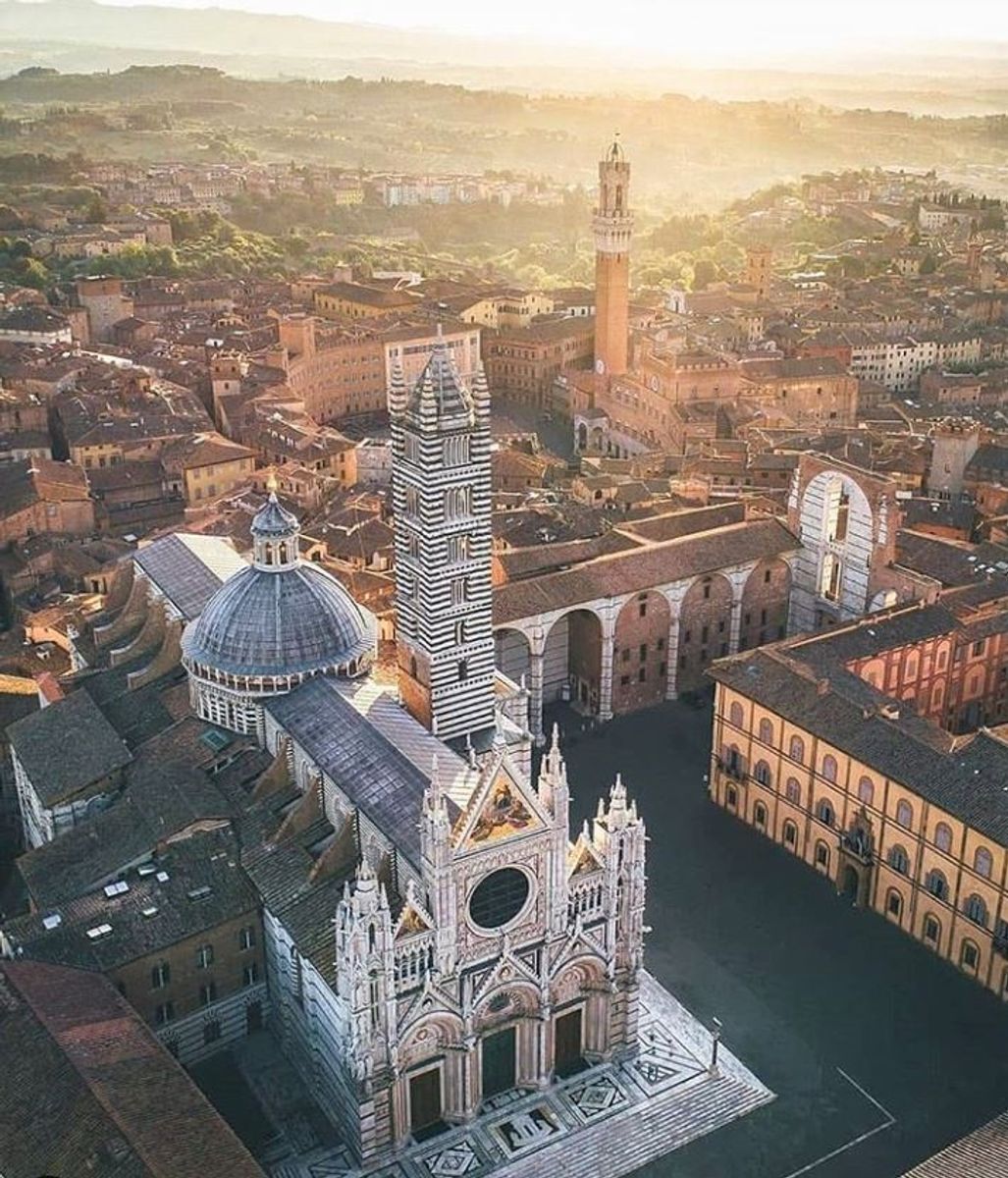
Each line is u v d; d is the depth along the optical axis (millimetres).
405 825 107188
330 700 121875
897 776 127812
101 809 129625
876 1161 106188
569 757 162000
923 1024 119812
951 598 168750
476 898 102812
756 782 146375
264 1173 89125
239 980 116438
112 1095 91125
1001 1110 110750
